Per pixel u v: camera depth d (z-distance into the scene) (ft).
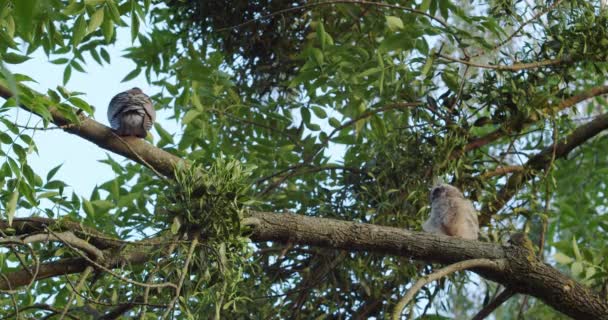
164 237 27.35
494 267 28.63
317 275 35.37
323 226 28.99
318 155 39.93
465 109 35.94
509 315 50.67
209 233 26.53
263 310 33.63
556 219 50.55
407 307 33.24
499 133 37.65
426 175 35.19
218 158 27.02
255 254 34.78
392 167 35.35
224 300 28.27
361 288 35.06
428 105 36.11
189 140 39.06
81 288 26.45
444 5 35.68
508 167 37.68
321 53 36.19
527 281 28.78
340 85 39.09
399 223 34.53
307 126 40.29
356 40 41.42
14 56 30.35
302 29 41.42
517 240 29.50
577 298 28.73
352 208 35.81
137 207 35.37
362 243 29.01
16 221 28.25
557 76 37.55
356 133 39.40
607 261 30.86
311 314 34.81
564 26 36.65
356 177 36.63
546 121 37.19
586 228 47.93
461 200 33.88
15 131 27.84
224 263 25.84
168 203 27.58
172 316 25.14
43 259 28.02
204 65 38.60
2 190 29.45
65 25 39.19
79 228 28.30
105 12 30.73
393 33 35.37
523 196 35.04
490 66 34.88
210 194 26.20
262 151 41.06
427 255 29.04
